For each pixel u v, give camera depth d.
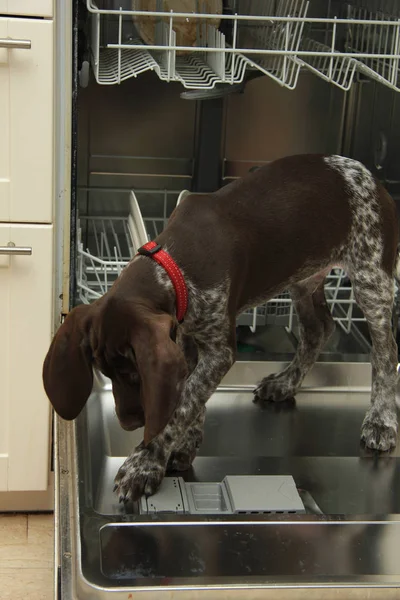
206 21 1.92
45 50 1.60
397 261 1.88
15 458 1.84
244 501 1.51
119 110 2.15
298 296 1.88
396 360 1.80
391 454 1.76
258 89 2.18
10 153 1.65
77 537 1.34
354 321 2.31
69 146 1.76
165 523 1.40
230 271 1.53
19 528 1.90
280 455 1.74
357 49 2.06
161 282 1.42
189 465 1.67
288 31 1.71
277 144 2.24
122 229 2.25
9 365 1.78
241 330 2.24
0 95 1.62
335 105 2.20
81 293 1.99
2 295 1.73
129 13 1.62
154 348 1.23
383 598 1.25
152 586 1.22
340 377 2.03
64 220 1.81
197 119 2.18
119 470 1.56
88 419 1.80
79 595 1.23
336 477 1.67
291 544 1.37
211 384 1.55
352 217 1.71
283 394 1.94
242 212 1.59
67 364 1.37
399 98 1.99
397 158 2.02
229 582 1.24
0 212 1.68
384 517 1.46
